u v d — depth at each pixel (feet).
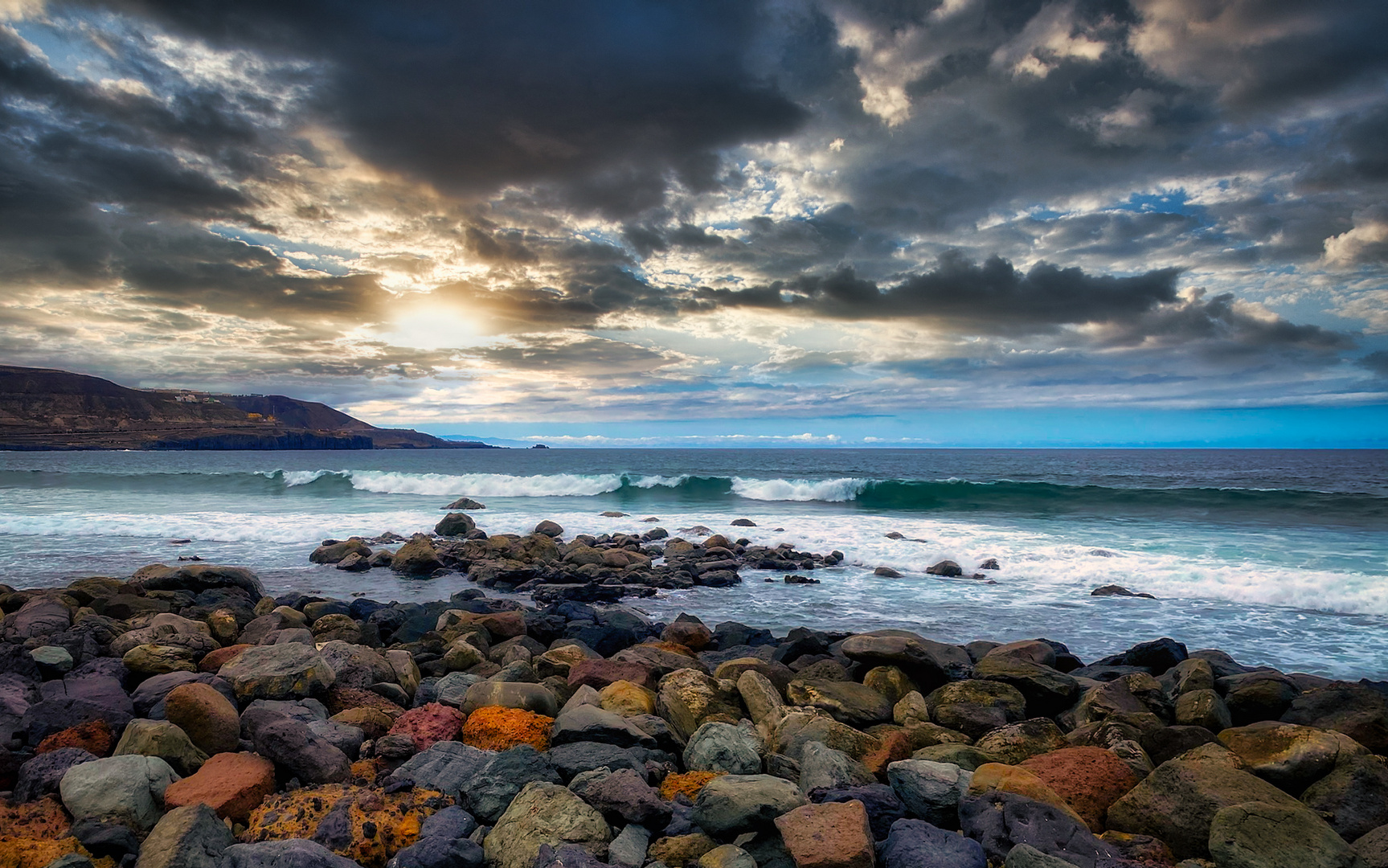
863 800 16.16
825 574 58.95
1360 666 34.78
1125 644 38.99
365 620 41.29
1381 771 17.07
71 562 58.95
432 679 28.09
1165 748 20.40
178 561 60.08
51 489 125.39
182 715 18.66
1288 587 48.67
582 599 50.75
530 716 20.66
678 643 36.22
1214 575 52.70
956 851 13.61
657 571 58.49
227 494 117.50
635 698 22.85
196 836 13.42
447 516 79.66
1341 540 70.28
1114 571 55.57
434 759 17.63
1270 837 14.17
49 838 13.67
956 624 43.37
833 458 362.33
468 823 15.08
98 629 30.81
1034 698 26.55
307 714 20.86
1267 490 110.52
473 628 35.76
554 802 15.16
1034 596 50.08
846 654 30.07
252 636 33.24
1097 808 17.04
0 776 16.22
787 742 20.92
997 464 269.85
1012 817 14.98
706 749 19.33
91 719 18.94
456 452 632.79
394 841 14.35
